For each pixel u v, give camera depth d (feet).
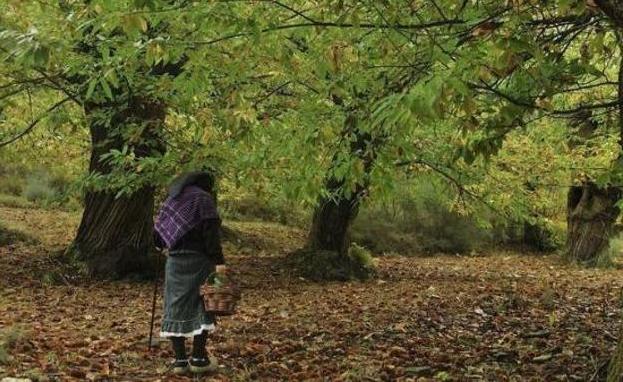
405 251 64.39
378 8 13.79
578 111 17.71
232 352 21.22
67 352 19.88
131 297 32.32
